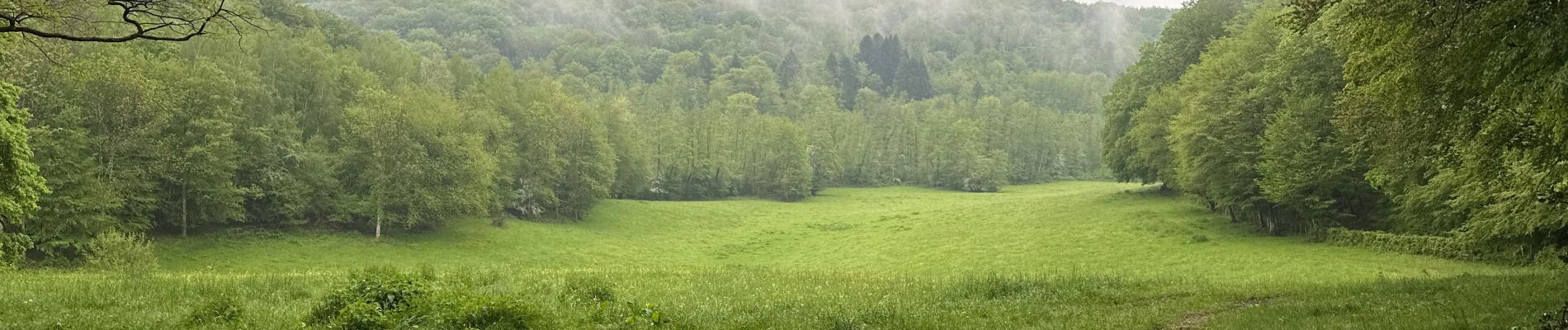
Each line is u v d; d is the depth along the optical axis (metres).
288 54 75.19
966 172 150.50
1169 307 17.28
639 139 122.06
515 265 59.78
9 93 28.89
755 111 187.38
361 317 12.96
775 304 19.45
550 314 14.85
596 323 14.30
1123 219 62.69
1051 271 43.12
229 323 14.44
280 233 63.38
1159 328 14.67
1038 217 71.25
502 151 79.88
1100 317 15.74
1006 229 64.94
